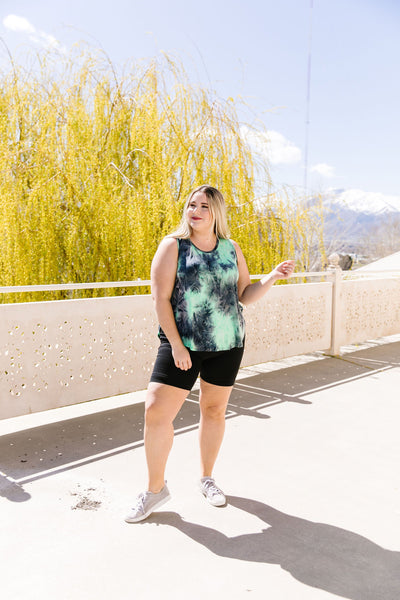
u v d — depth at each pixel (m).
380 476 3.17
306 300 6.04
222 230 2.64
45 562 2.25
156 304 2.51
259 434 3.86
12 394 3.66
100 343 4.16
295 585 2.11
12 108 6.09
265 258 6.86
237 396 4.82
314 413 4.36
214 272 2.52
